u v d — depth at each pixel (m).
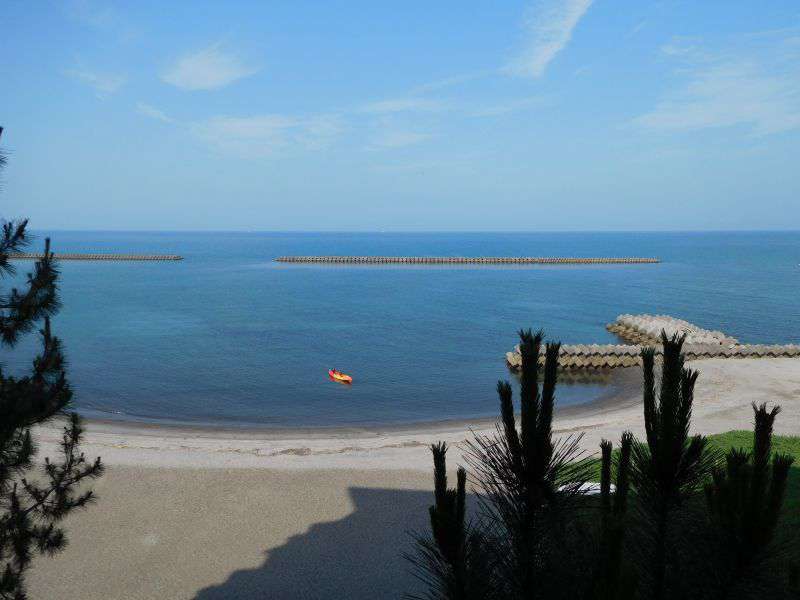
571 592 3.82
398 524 13.75
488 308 74.31
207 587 11.16
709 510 3.96
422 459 18.56
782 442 18.23
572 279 115.38
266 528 13.63
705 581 3.87
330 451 19.75
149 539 13.09
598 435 20.81
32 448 7.45
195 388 36.06
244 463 18.19
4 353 42.69
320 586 11.13
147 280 111.25
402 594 10.75
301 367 42.16
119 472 17.22
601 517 4.25
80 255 172.88
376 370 41.50
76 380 37.25
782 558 4.32
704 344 40.22
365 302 80.31
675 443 3.92
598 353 40.44
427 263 160.62
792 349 39.03
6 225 7.23
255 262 165.50
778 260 180.38
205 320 63.91
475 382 38.16
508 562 4.04
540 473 3.95
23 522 7.63
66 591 11.00
